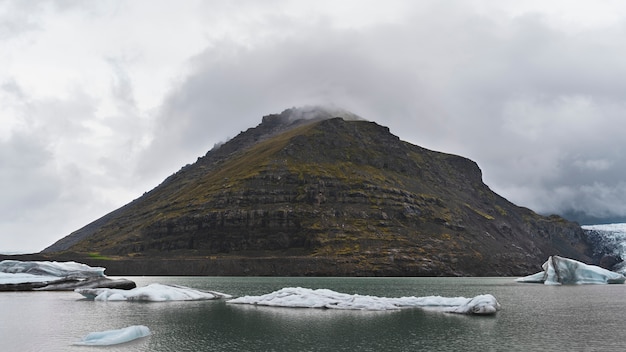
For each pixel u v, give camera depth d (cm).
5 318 7750
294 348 5547
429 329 6775
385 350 5466
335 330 6681
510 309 9519
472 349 5506
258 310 8944
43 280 13500
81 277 14025
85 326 6931
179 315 8200
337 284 19512
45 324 7106
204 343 5794
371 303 9300
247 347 5581
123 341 5825
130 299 10819
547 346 5653
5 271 14450
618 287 17962
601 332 6606
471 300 8931
